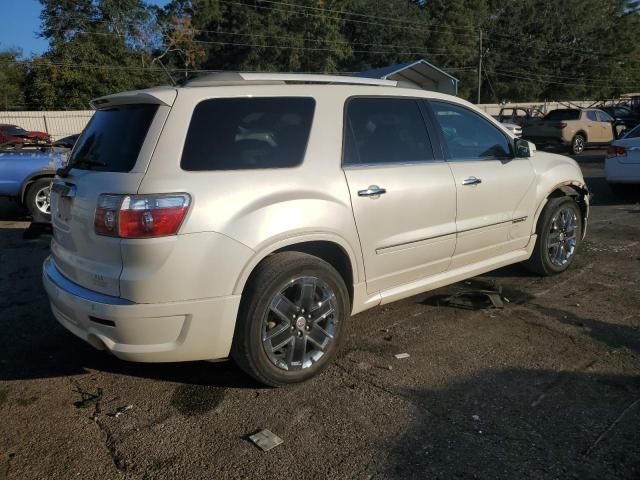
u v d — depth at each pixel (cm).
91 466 280
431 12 5681
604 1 6266
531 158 522
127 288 302
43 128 3406
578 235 578
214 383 362
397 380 359
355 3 5219
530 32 6006
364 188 376
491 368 373
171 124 319
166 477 271
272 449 291
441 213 427
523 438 296
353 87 398
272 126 351
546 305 484
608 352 393
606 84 6044
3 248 738
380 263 394
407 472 271
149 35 4544
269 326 342
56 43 3950
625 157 951
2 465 282
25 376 376
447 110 458
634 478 264
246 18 4797
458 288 529
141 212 298
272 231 329
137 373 378
